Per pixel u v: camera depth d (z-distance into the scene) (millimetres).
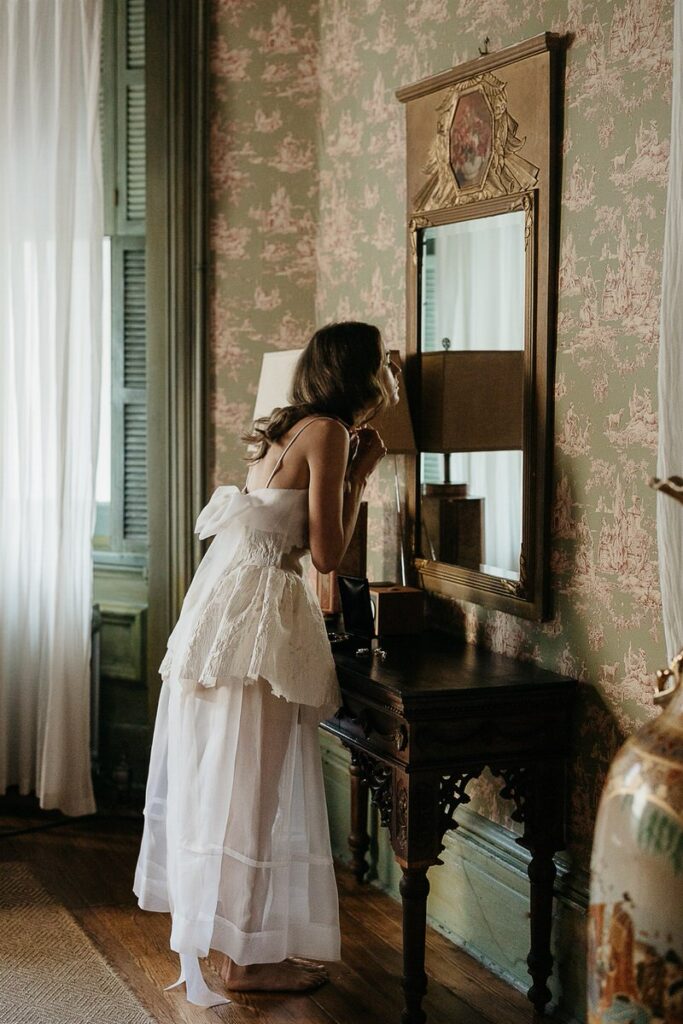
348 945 3232
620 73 2646
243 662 2791
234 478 4230
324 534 2848
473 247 3186
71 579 4145
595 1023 1845
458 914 3279
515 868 3039
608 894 1811
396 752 2730
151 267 4195
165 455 4230
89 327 4113
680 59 2289
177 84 4113
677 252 2305
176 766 2939
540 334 2900
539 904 2844
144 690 4383
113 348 4363
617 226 2668
